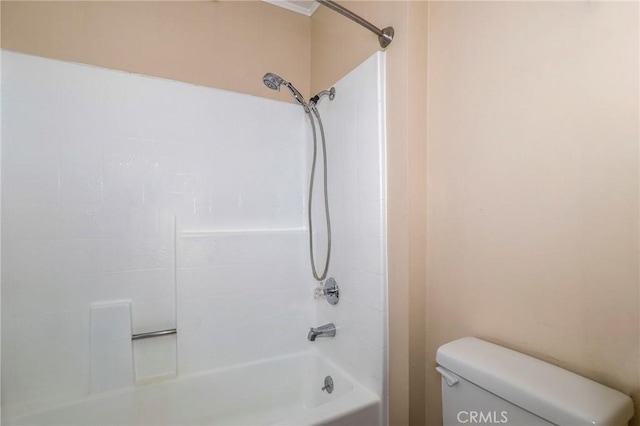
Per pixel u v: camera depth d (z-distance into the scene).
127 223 1.36
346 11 1.11
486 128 0.96
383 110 1.22
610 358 0.69
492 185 0.94
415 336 1.12
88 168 1.30
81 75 1.30
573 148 0.76
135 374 1.35
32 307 1.21
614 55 0.69
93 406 1.25
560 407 0.62
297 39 1.81
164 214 1.43
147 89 1.42
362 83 1.32
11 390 1.17
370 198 1.27
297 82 1.80
